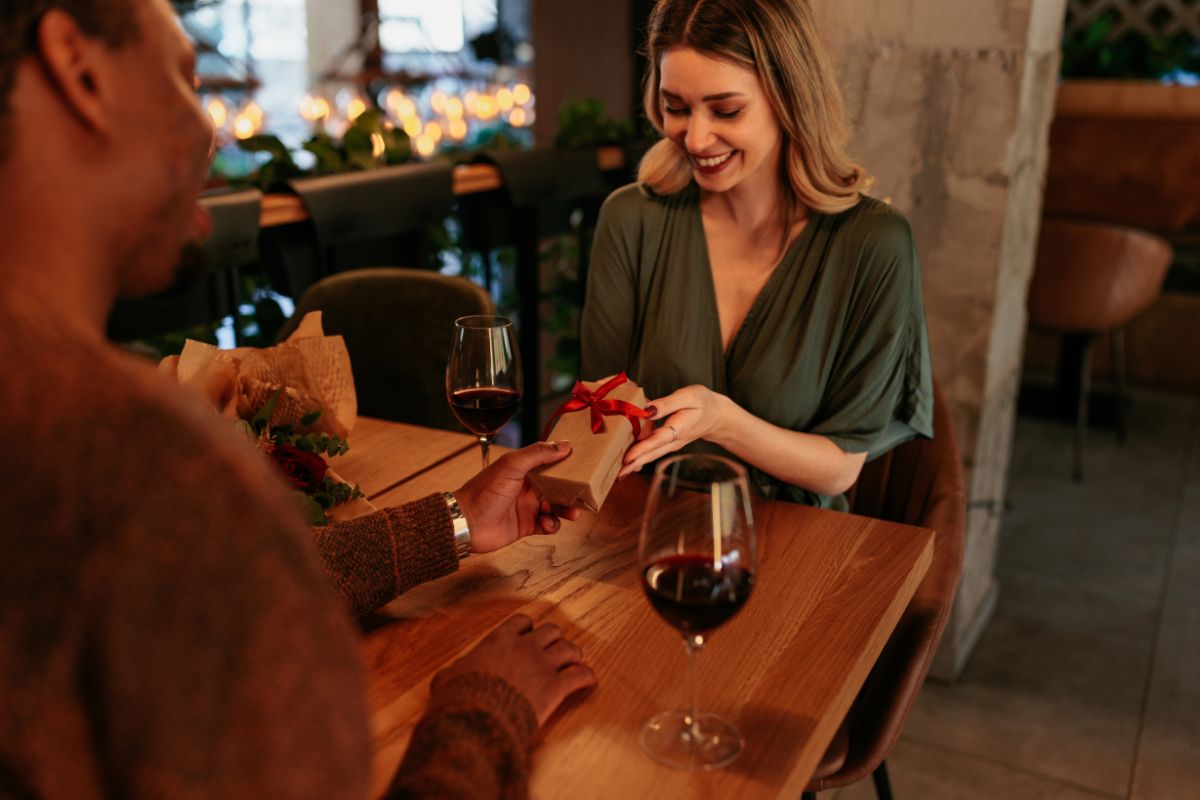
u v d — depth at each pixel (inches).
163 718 17.5
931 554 49.4
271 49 396.5
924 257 86.9
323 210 89.0
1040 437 156.4
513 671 33.5
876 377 57.9
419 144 175.5
